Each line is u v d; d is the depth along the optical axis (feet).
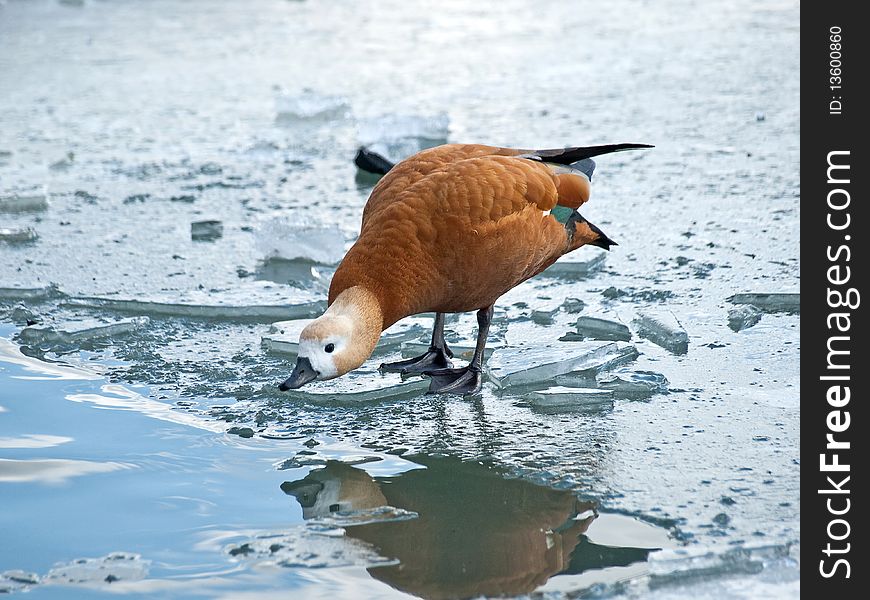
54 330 35.99
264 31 93.61
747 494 26.20
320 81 75.05
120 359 34.55
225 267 42.22
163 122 64.90
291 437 29.84
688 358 33.94
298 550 24.35
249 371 33.65
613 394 31.99
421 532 25.09
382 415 31.22
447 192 29.17
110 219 47.83
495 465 28.12
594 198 49.47
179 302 38.14
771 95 68.13
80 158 57.31
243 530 25.14
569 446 28.94
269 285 40.34
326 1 108.27
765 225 45.01
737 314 36.40
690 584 22.88
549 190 30.53
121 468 27.84
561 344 34.37
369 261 28.84
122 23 96.37
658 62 79.00
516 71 77.15
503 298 39.11
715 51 82.53
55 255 43.27
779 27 92.07
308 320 37.19
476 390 32.58
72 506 25.98
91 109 67.72
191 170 55.36
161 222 47.42
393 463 28.37
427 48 86.22
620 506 25.88
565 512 25.76
